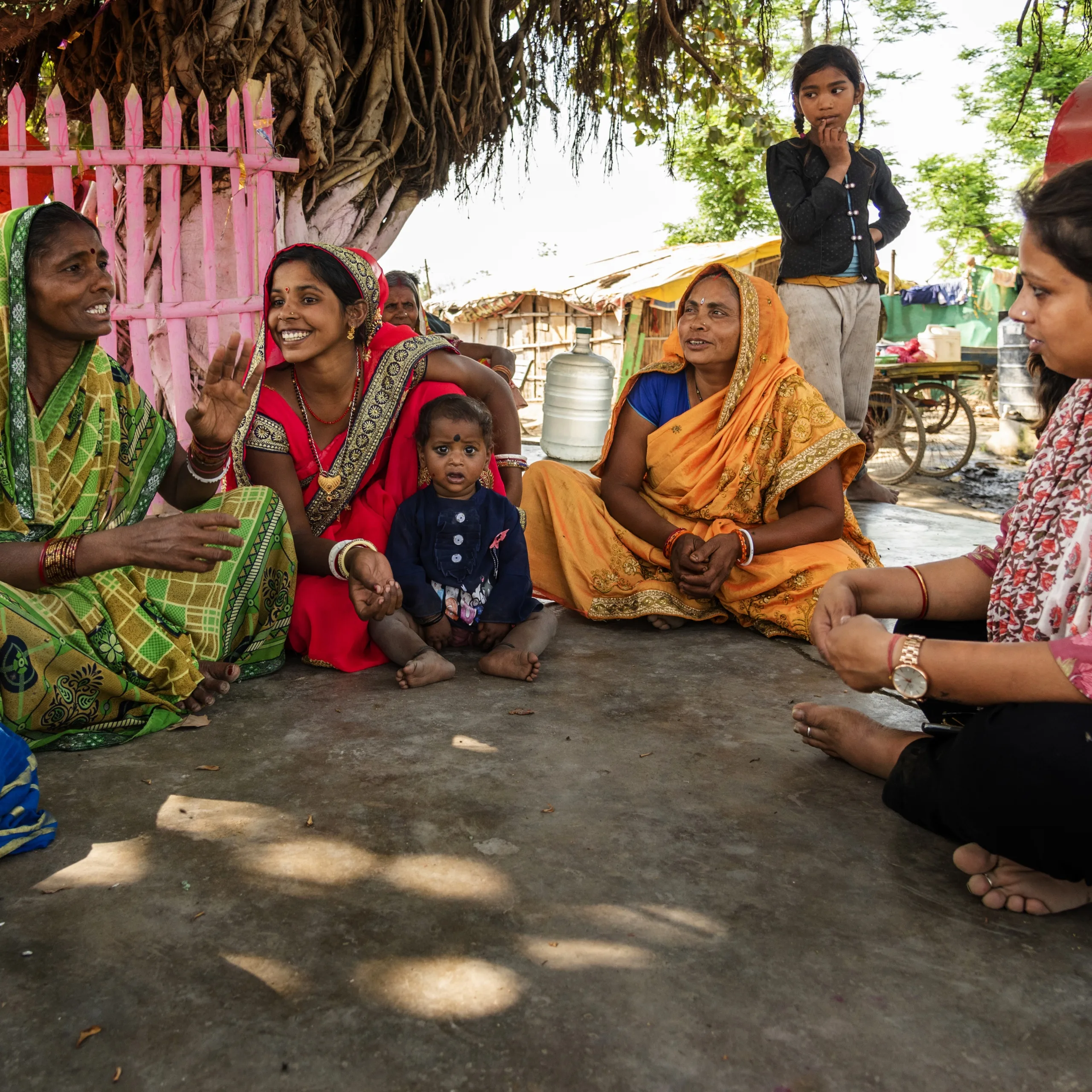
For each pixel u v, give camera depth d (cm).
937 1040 146
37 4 479
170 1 515
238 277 513
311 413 331
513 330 2173
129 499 276
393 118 613
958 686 173
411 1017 148
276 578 301
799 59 513
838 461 365
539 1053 141
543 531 383
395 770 234
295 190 569
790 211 524
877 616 220
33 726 238
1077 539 174
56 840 199
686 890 184
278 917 173
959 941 171
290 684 296
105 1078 136
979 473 1012
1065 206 154
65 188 467
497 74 651
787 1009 152
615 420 384
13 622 227
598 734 259
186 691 261
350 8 591
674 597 361
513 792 223
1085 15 513
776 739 258
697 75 776
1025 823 167
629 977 158
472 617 331
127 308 488
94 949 163
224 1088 134
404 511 330
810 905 180
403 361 335
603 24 688
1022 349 1112
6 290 232
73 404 255
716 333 354
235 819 208
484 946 166
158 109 533
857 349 564
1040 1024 150
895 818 215
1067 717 162
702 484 363
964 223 2306
